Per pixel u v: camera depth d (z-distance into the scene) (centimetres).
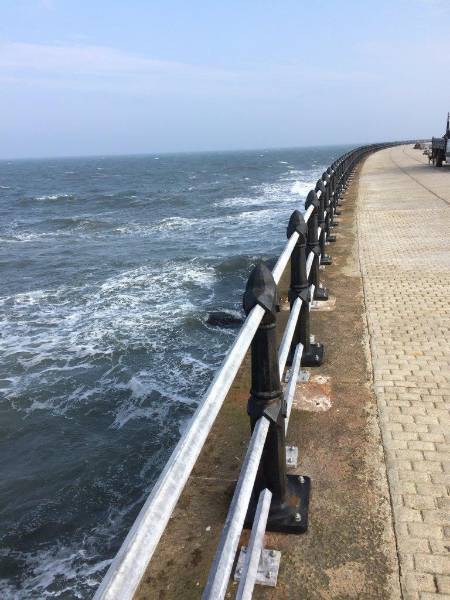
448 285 572
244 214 3000
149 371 834
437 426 294
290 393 275
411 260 693
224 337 943
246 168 9481
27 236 2806
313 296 504
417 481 249
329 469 260
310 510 232
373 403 322
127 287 1399
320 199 656
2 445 682
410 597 188
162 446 643
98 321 1104
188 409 711
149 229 2734
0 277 1709
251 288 190
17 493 589
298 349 346
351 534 218
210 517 226
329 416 308
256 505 215
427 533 217
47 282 1580
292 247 295
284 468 219
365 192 1542
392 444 279
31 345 992
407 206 1205
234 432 288
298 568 202
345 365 378
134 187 6300
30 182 8606
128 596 80
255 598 190
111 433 684
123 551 85
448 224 949
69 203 4697
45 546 507
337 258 724
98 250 2153
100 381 823
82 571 470
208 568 201
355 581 196
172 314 1090
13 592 450
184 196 4531
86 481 596
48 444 675
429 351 399
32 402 779
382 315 483
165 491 99
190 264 1633
